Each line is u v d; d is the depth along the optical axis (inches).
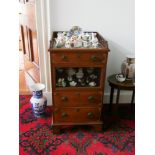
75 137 73.9
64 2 77.2
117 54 88.0
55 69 66.7
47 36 82.3
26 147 68.1
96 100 72.6
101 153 66.4
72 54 63.4
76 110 73.7
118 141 72.4
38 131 76.4
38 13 78.0
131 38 85.0
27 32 107.3
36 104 81.4
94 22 81.4
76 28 75.0
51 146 68.9
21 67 139.6
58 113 73.8
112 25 82.3
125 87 74.7
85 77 74.5
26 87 111.7
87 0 77.4
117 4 78.6
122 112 91.0
